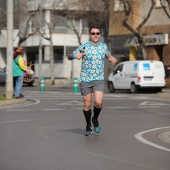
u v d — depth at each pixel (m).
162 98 45.25
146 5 69.75
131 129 23.11
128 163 14.97
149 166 14.56
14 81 39.69
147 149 17.58
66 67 88.75
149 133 21.86
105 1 73.25
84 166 14.44
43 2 80.19
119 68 57.50
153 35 68.19
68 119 26.92
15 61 38.97
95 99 19.64
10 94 38.62
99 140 19.52
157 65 54.56
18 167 14.30
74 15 75.12
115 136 20.73
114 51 84.00
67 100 41.31
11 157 15.80
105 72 84.88
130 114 30.06
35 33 84.94
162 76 54.62
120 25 72.44
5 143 18.58
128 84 55.44
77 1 73.88
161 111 32.16
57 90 61.78
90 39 19.44
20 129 22.62
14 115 28.80
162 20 67.62
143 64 54.16
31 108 33.53
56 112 30.83
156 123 25.62
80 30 89.94
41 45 83.00
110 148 17.67
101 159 15.56
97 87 19.58
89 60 19.28
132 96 47.81
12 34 38.19
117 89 57.41
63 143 18.66
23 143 18.59
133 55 75.38
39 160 15.30
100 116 28.75
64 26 89.25
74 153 16.58
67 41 89.38
